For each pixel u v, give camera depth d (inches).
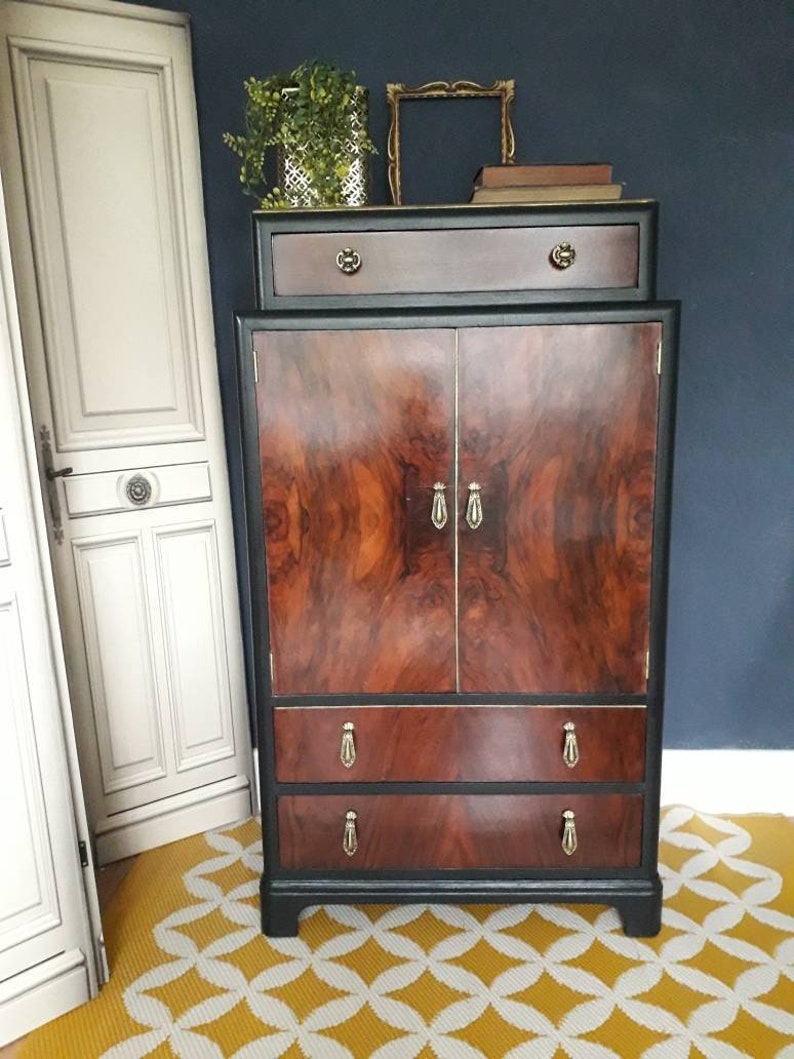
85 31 71.5
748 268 78.7
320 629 64.8
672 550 84.2
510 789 66.9
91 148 73.4
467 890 68.1
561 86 76.9
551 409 61.1
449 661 65.1
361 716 66.1
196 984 64.5
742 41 75.0
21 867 59.2
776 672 86.1
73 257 73.7
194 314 80.2
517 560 63.4
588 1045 58.2
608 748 65.9
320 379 61.1
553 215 60.4
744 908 72.1
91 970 63.2
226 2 76.6
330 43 77.3
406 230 60.9
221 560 84.7
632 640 64.4
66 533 75.3
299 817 67.9
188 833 85.2
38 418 72.6
